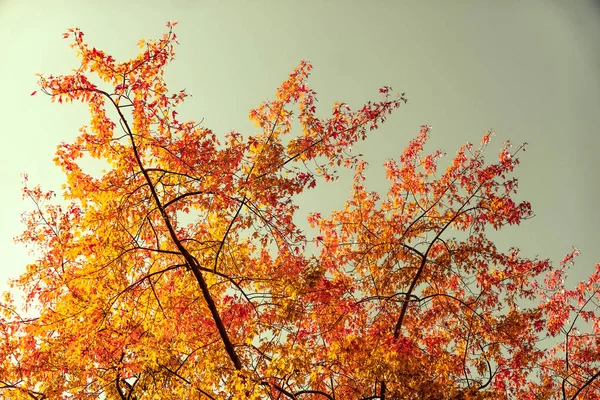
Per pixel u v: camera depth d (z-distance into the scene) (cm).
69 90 982
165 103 1048
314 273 991
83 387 1057
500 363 1170
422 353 1096
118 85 1004
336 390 1095
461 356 1146
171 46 1028
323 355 1034
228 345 976
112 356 1048
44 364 1102
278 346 945
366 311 1165
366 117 1107
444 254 1203
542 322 1173
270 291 1067
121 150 1057
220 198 1048
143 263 1085
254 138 1073
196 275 995
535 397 1221
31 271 1159
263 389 888
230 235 1113
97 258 1045
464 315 1185
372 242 1253
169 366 986
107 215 1034
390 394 1002
